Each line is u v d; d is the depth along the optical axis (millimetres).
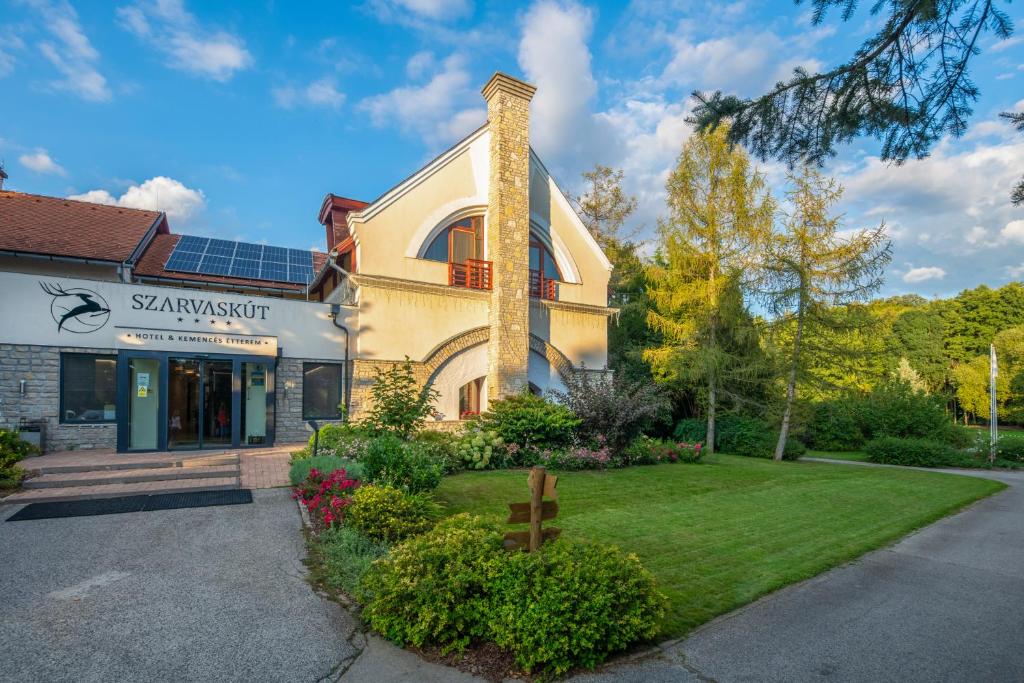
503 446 13500
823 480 13695
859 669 4348
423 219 17797
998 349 41281
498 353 18000
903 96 4844
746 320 20906
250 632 4910
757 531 8398
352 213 16500
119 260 16719
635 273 29594
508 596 4496
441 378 17672
